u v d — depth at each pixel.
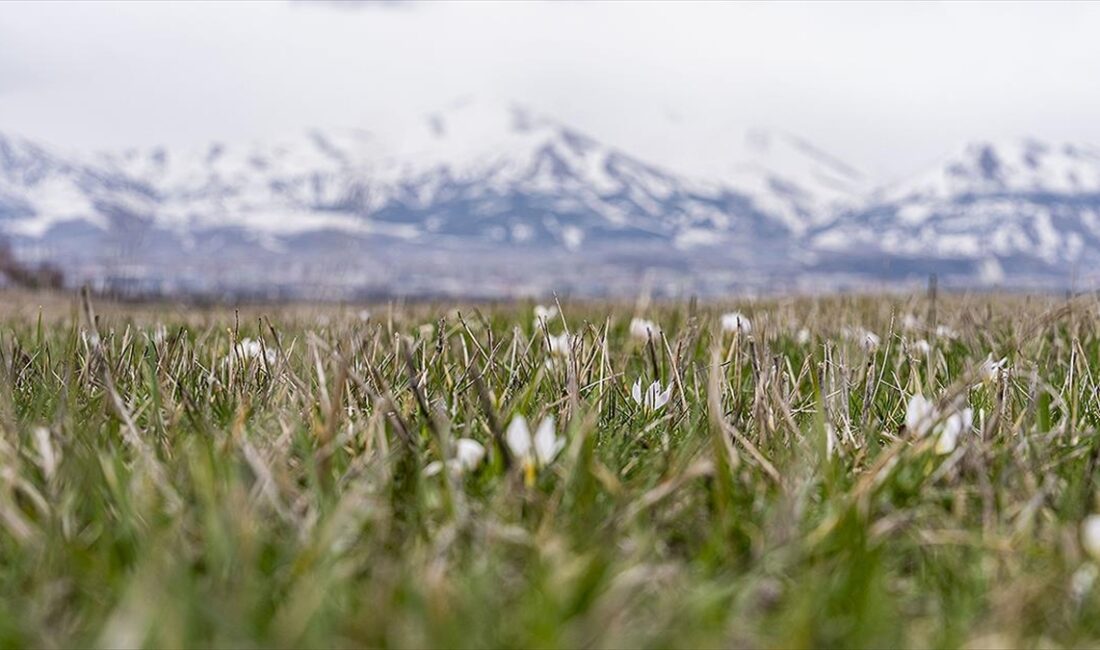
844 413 4.38
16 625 2.25
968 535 2.91
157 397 4.22
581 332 5.46
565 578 2.44
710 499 3.27
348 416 4.17
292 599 2.45
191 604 2.17
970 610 2.50
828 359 4.95
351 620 2.26
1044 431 4.37
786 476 3.47
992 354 5.97
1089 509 3.28
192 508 3.01
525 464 3.43
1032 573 2.72
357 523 2.92
